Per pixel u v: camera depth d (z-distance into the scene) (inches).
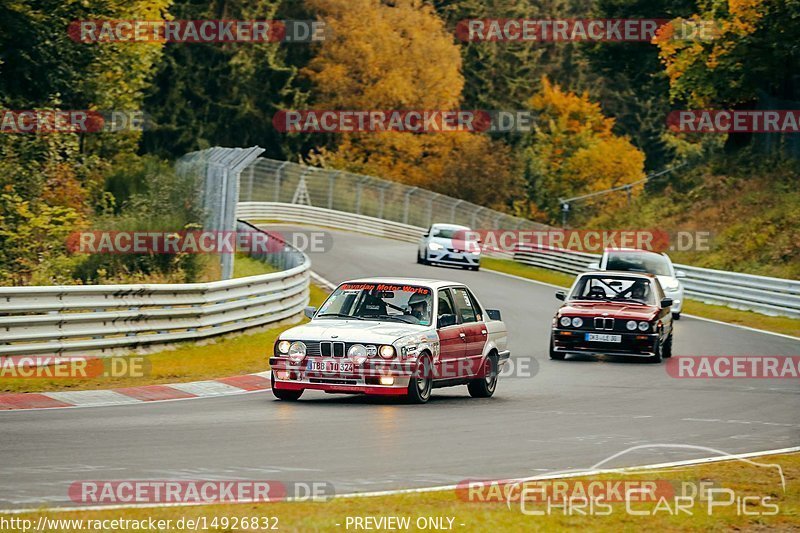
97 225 2918.3
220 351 1990.7
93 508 831.1
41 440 1133.1
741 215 4490.7
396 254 4872.0
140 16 4749.0
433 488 933.2
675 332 2655.0
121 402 1469.0
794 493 975.0
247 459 1048.8
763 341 2488.9
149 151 7504.9
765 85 4995.1
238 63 7716.5
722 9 4717.0
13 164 3272.6
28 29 3651.6
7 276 2564.0
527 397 1635.1
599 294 2199.8
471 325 1620.3
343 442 1157.7
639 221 5137.8
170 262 2792.8
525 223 7573.8
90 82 4284.0
